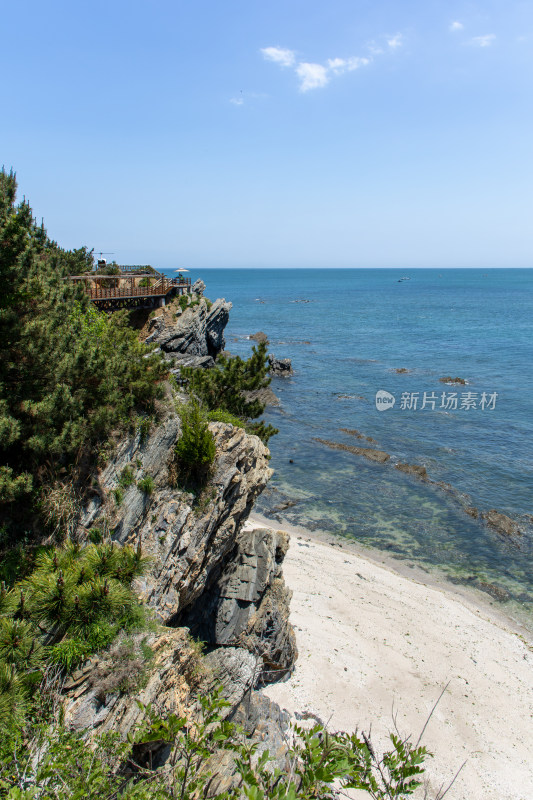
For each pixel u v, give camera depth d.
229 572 23.48
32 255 16.16
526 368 91.12
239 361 33.34
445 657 27.05
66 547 13.80
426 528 40.31
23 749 8.69
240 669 18.80
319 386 81.12
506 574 34.94
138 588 15.63
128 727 10.61
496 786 20.19
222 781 11.09
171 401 20.77
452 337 127.06
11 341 15.52
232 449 21.17
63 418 16.11
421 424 62.78
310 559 35.34
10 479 13.93
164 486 19.05
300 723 21.22
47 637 11.43
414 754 6.89
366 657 26.45
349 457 53.31
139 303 63.59
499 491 45.59
